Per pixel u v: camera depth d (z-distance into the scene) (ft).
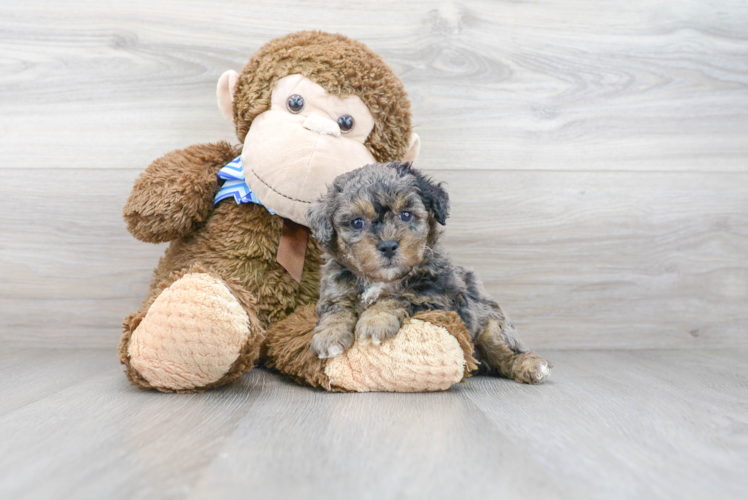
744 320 3.18
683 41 3.15
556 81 3.12
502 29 3.10
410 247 2.22
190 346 2.15
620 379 2.52
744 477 1.66
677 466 1.70
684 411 2.10
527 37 3.10
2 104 3.01
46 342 3.06
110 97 3.04
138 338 2.21
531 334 3.15
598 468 1.69
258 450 1.75
